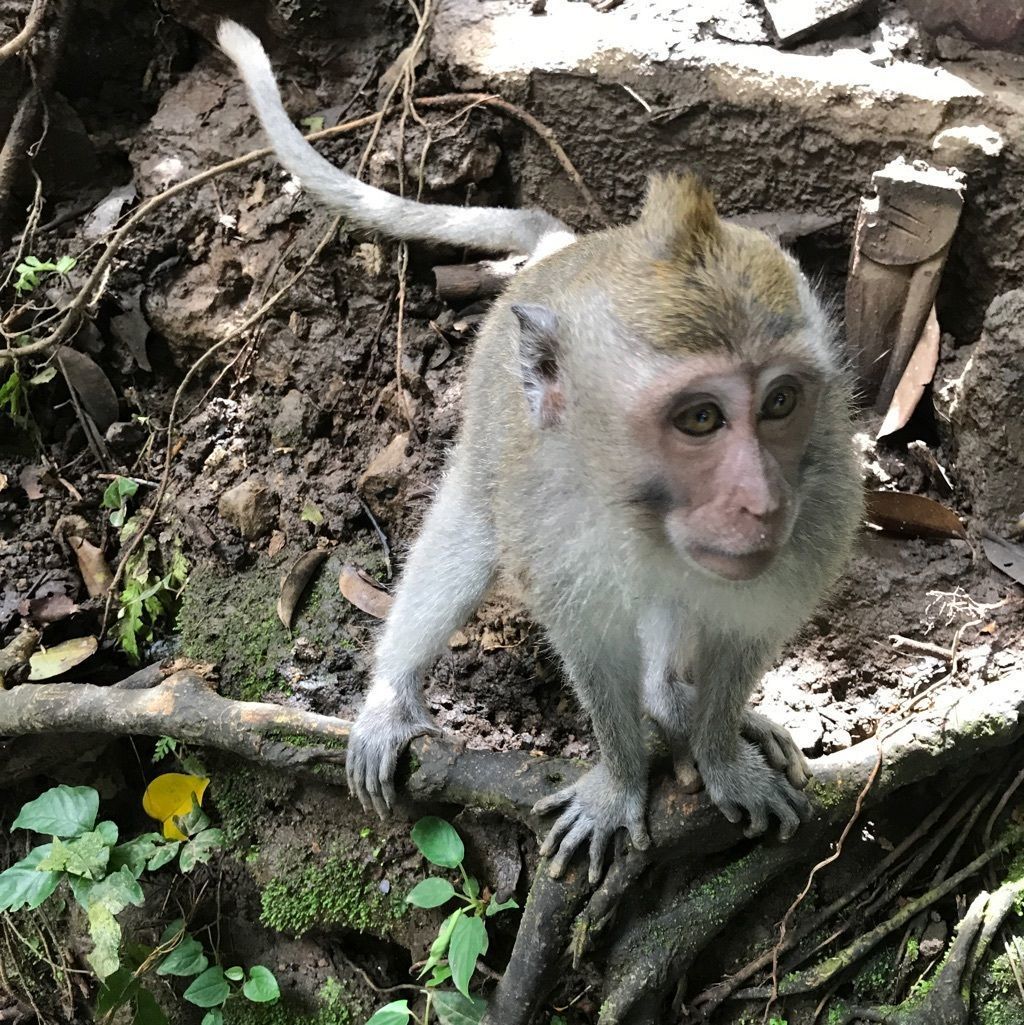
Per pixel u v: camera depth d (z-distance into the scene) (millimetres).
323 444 716
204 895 621
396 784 561
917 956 522
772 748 529
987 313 605
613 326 405
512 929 566
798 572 458
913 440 664
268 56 802
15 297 770
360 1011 595
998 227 624
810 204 676
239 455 721
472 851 571
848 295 648
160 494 687
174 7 787
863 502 500
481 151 726
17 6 770
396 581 663
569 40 694
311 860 591
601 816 518
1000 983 506
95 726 603
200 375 762
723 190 690
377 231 705
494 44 712
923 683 582
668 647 564
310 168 673
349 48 788
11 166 781
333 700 619
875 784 521
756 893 528
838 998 524
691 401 386
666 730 546
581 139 703
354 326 738
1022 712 525
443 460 688
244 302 760
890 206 613
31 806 601
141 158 795
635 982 517
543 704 616
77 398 749
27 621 675
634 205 717
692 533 403
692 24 681
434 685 624
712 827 512
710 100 661
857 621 604
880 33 666
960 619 595
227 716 582
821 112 643
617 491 423
